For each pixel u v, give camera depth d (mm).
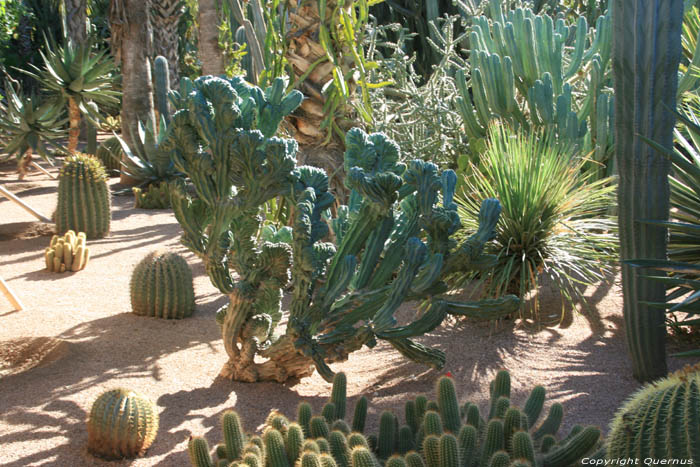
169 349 3986
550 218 4395
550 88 5582
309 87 5277
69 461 2705
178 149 3197
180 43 23125
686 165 3066
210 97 3012
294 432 2109
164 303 4520
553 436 2396
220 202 3168
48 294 5113
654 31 3059
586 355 3809
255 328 3432
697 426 1543
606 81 6363
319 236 3059
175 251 6637
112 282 5500
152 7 15570
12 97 11453
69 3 15922
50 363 3711
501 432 2191
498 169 4512
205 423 3061
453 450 1966
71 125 11727
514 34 6051
